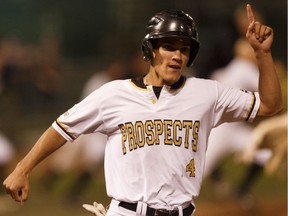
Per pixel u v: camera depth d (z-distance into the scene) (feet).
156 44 49.57
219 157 99.55
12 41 213.25
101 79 120.16
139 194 48.93
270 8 191.62
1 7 224.12
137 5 195.72
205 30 170.09
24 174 51.19
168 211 48.85
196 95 50.26
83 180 116.26
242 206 104.73
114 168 50.19
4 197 118.01
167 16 49.19
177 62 49.03
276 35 190.49
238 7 179.73
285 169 87.45
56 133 51.24
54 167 133.39
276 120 73.67
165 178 48.96
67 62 216.33
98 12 223.71
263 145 73.20
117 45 132.16
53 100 186.50
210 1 182.19
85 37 227.81
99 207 52.26
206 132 50.60
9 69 171.01
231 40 119.14
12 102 149.89
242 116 51.42
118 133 50.29
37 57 187.73
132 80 50.67
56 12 225.35
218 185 113.70
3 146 117.91
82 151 116.88
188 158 49.42
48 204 116.78
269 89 50.37
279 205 108.58
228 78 99.50
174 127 49.37
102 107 50.21
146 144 49.16
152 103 49.73
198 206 105.29
